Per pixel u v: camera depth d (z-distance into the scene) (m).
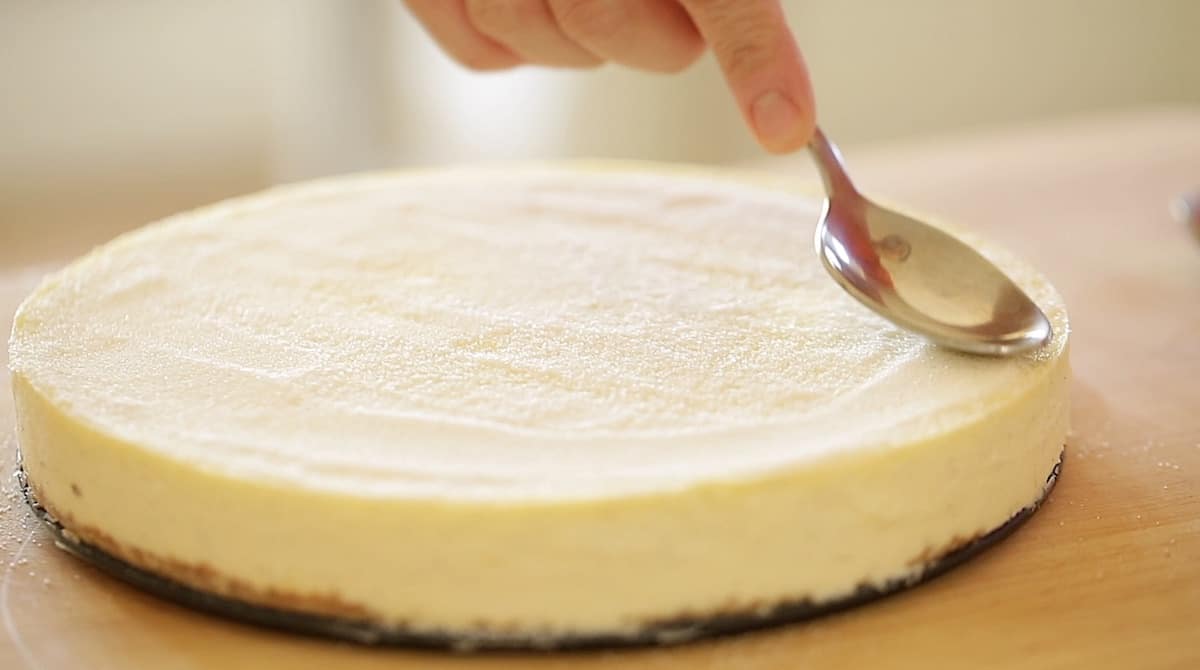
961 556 0.50
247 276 0.57
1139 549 0.51
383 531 0.47
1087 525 0.52
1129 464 0.55
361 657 0.48
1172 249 0.71
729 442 0.49
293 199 0.64
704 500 0.47
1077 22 1.09
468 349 0.53
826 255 0.54
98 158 1.12
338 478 0.48
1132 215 0.74
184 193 1.15
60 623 0.49
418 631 0.48
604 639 0.48
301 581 0.48
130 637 0.48
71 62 1.09
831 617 0.49
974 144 0.85
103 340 0.54
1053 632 0.48
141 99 1.12
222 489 0.48
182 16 1.11
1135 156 0.81
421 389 0.51
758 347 0.53
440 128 1.12
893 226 0.55
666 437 0.49
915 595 0.49
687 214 0.62
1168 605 0.49
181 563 0.49
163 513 0.49
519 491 0.47
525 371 0.52
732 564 0.48
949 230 0.61
